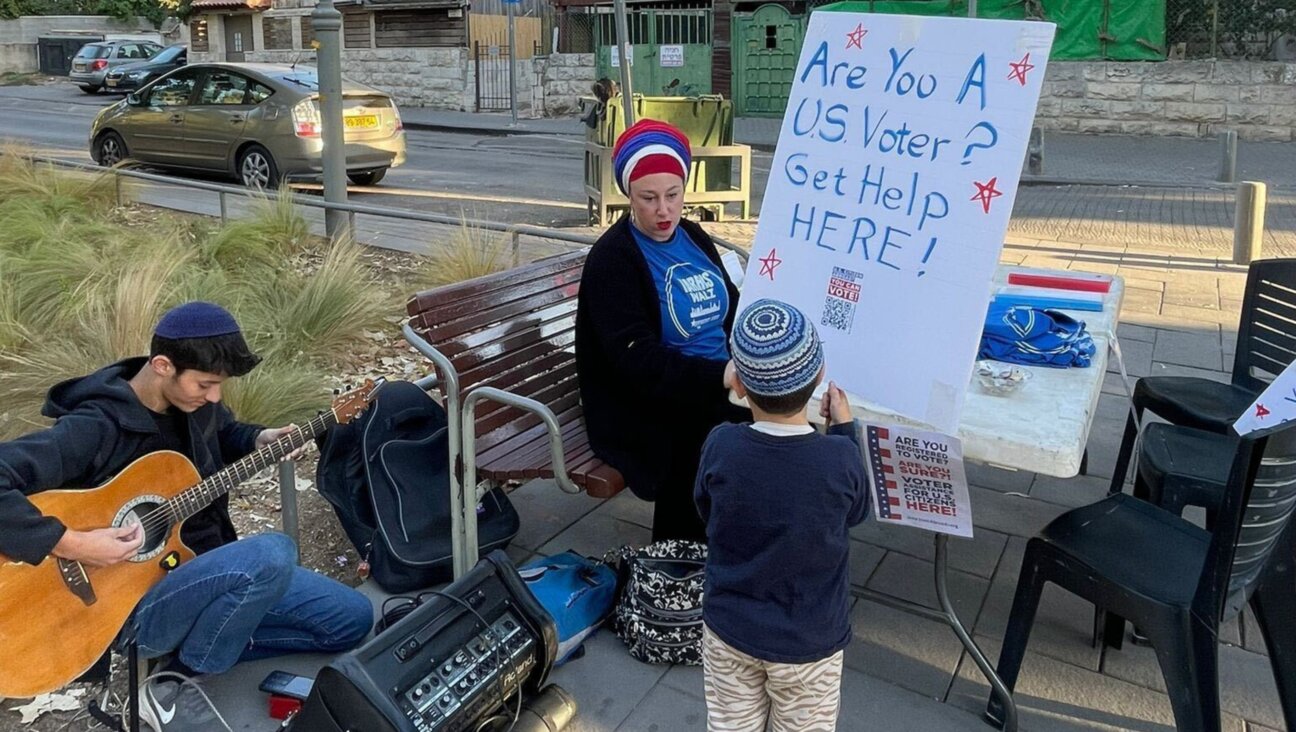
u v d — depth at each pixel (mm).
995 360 3146
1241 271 7656
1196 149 14609
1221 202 10875
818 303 2770
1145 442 3348
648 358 3082
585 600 3035
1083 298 3674
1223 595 2254
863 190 2697
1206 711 2314
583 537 3770
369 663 2354
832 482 2119
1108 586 2486
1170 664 2365
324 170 7211
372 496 3443
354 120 11078
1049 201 11125
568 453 3424
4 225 6992
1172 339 6039
